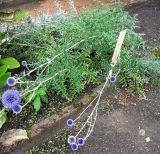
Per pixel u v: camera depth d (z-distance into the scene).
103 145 0.50
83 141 0.48
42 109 0.53
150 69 0.56
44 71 0.55
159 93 0.56
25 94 0.51
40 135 0.51
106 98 0.55
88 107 0.54
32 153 0.50
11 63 0.54
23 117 0.53
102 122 0.53
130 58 0.55
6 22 0.58
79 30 0.55
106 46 0.56
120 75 0.55
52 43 0.57
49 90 0.55
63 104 0.54
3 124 0.52
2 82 0.50
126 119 0.53
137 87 0.55
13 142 0.50
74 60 0.54
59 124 0.52
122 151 0.50
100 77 0.56
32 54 0.57
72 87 0.54
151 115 0.53
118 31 0.57
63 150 0.50
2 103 0.52
